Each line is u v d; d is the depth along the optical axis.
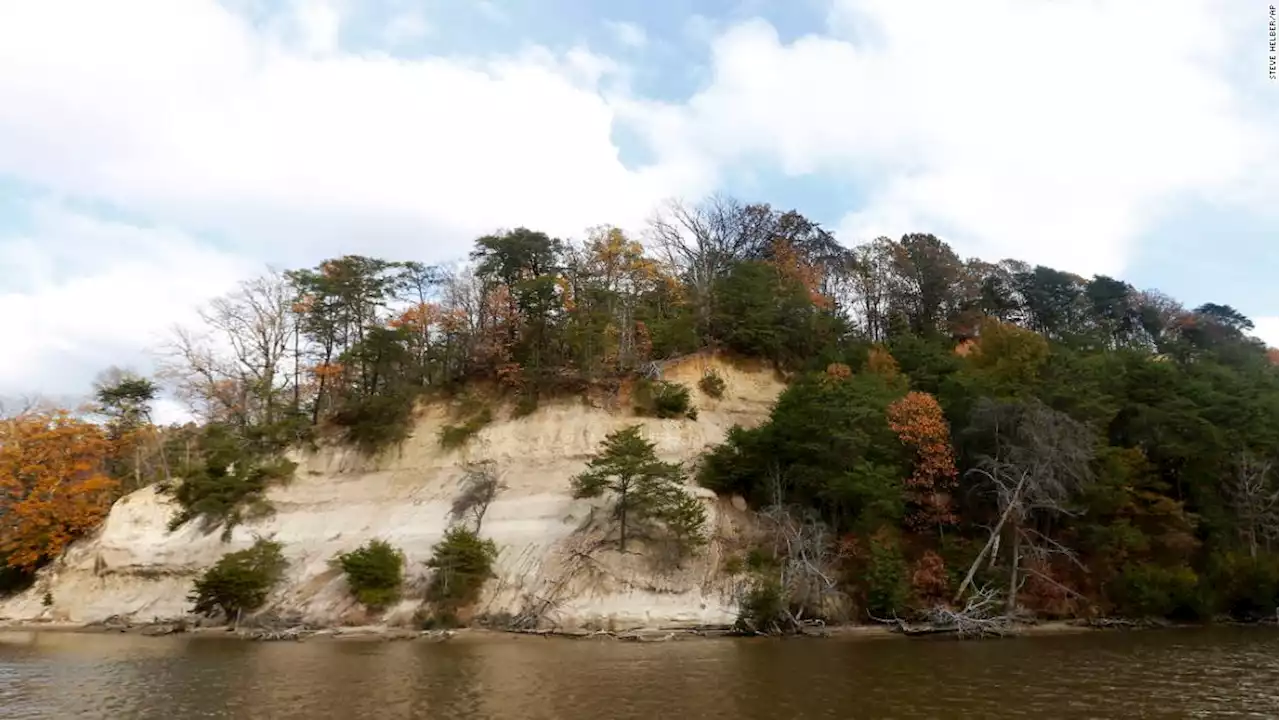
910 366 65.12
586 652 38.84
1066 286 97.44
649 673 32.22
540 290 64.00
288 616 51.06
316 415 70.62
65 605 59.19
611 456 51.03
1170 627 46.38
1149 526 50.53
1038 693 27.23
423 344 73.12
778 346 68.88
